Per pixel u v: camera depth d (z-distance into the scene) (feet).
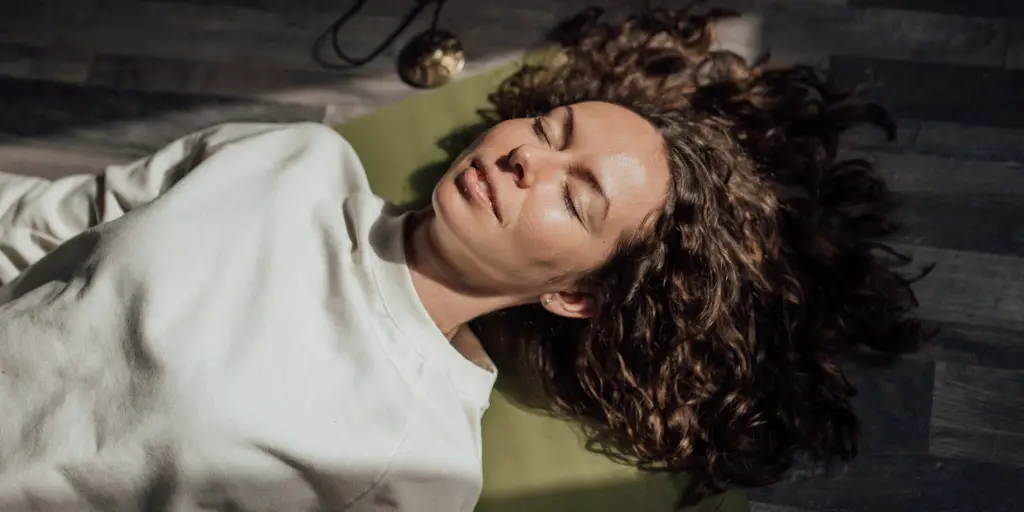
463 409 3.43
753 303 3.90
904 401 4.00
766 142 4.18
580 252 3.24
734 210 3.73
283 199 3.32
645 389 3.79
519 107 4.25
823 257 4.04
